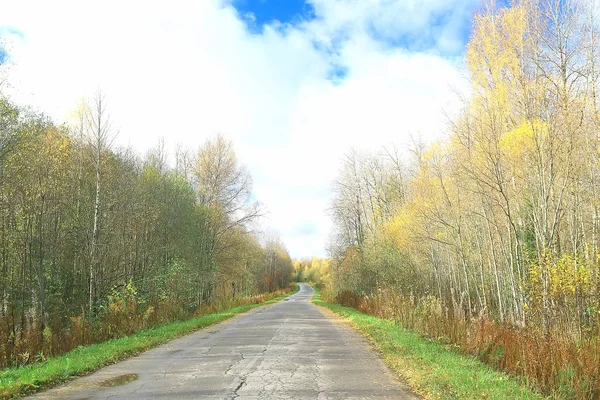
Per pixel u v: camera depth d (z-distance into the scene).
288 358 11.51
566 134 13.02
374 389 8.00
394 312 21.17
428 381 8.19
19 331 17.25
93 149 23.25
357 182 44.88
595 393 7.85
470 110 15.67
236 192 39.53
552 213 13.95
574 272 11.81
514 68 14.25
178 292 26.80
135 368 10.30
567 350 8.82
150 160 40.72
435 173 20.41
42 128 20.31
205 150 39.31
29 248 19.50
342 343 14.59
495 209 19.23
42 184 19.88
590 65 13.28
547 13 13.99
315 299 59.09
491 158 14.23
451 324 14.93
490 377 8.45
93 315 20.16
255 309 38.00
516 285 17.19
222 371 9.73
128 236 27.92
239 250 41.47
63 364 10.38
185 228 32.53
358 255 39.09
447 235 22.94
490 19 14.91
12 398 7.54
